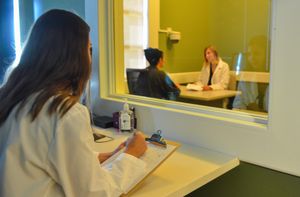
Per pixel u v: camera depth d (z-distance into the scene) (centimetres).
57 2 259
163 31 375
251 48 330
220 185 145
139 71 228
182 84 335
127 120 173
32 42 92
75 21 94
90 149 88
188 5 412
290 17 116
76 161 85
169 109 162
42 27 92
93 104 204
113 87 205
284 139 122
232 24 398
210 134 144
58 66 91
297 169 120
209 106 170
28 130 85
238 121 137
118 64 208
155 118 167
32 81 90
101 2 196
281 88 121
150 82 227
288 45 117
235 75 315
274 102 123
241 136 134
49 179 85
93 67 201
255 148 130
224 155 138
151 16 348
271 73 123
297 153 119
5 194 83
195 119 149
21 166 84
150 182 111
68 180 85
